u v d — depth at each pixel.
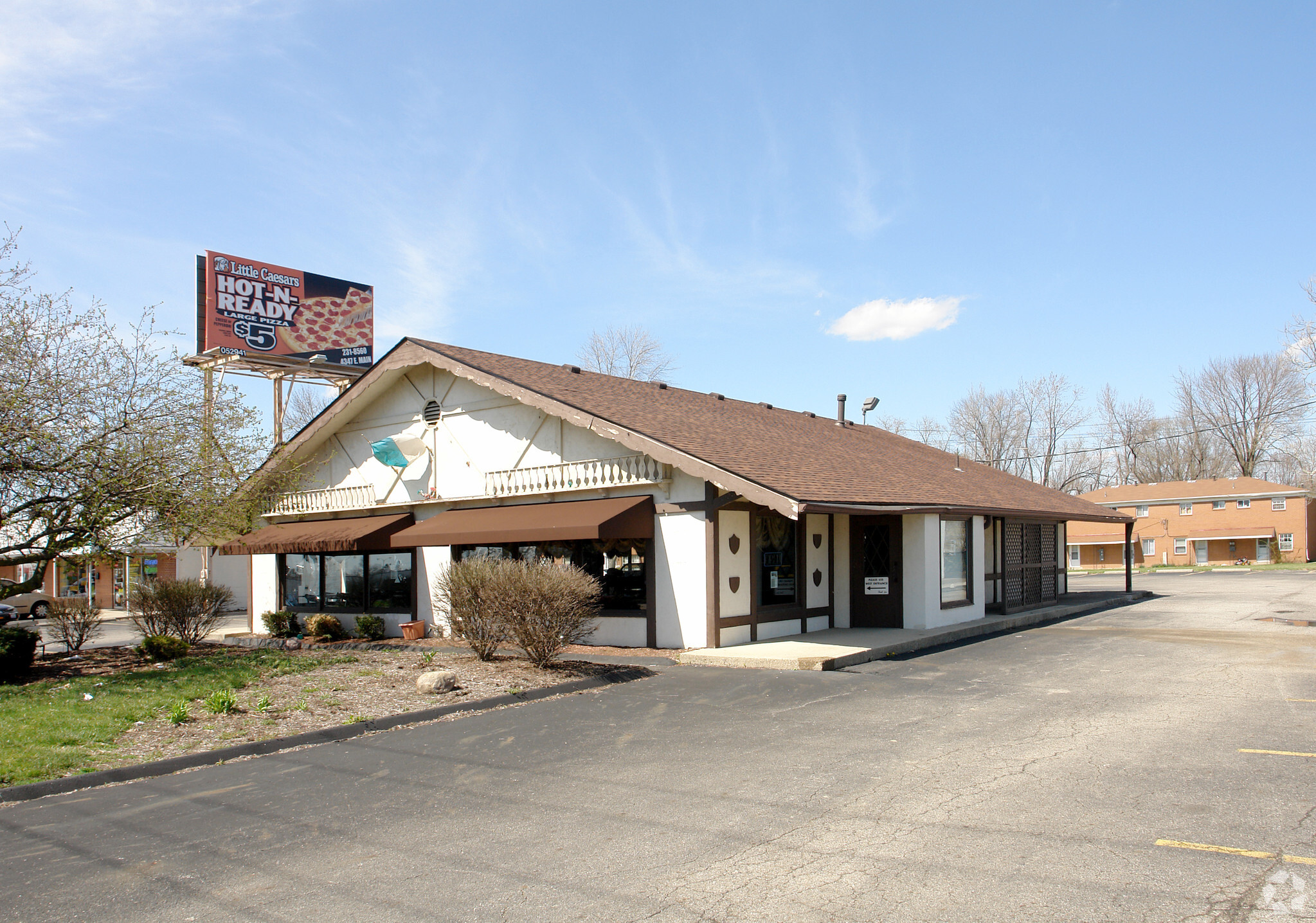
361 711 9.97
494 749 8.36
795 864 5.14
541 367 19.77
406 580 20.36
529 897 4.82
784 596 16.58
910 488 18.92
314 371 33.25
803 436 22.19
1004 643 15.51
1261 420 65.00
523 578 12.70
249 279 31.39
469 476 19.19
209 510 14.34
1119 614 20.95
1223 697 9.74
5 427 12.10
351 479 21.97
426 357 18.91
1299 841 5.22
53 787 7.26
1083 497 65.25
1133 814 5.81
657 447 14.95
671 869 5.14
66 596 35.22
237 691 11.27
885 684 11.27
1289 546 56.19
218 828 6.23
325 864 5.45
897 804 6.20
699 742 8.34
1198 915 4.28
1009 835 5.48
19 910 4.86
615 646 16.19
